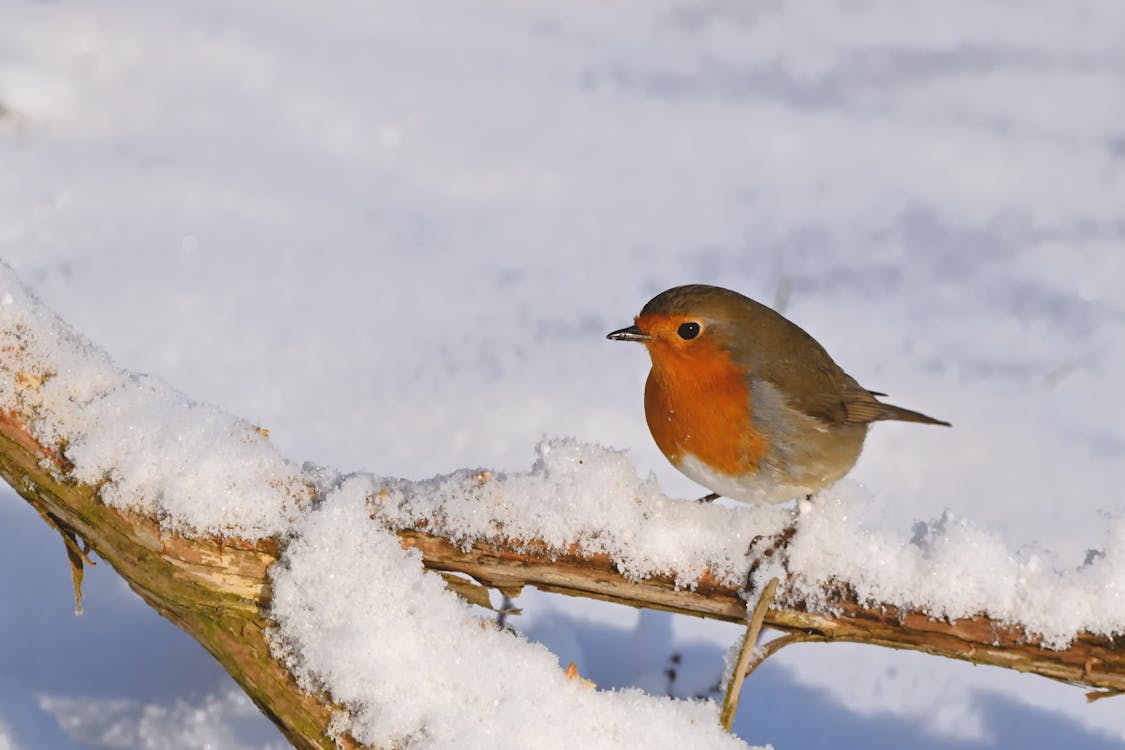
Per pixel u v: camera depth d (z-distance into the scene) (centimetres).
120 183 1477
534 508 661
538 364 1249
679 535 667
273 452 668
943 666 934
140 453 647
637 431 1165
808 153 1698
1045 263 1475
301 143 1634
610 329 1313
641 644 930
